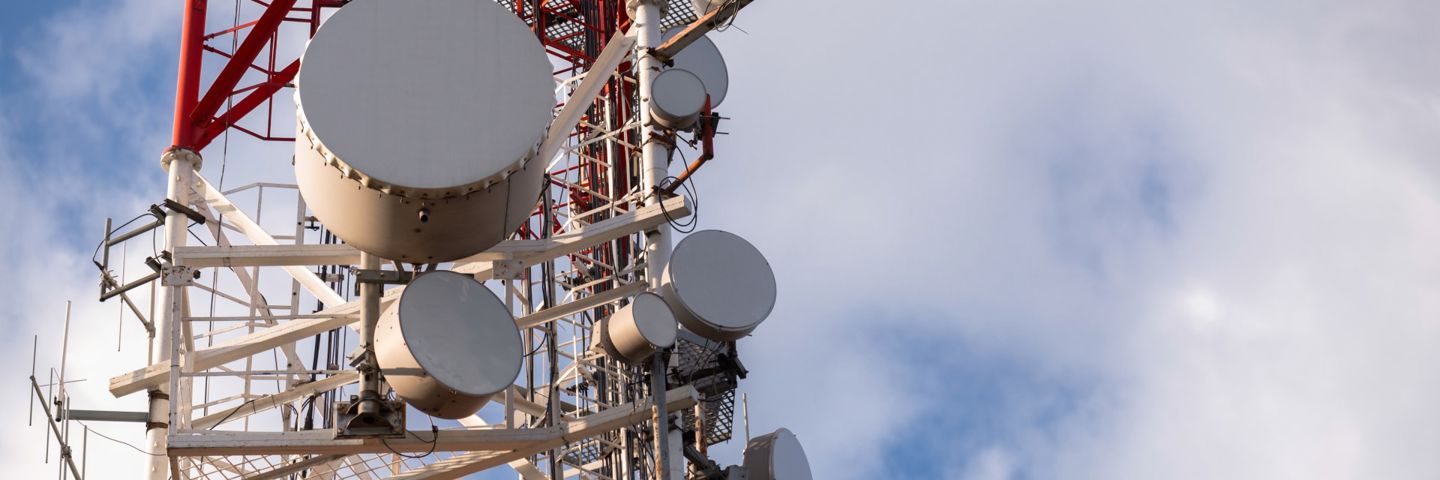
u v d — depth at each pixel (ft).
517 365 57.11
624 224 66.23
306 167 53.67
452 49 54.70
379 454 61.93
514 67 55.11
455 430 61.05
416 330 55.47
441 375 55.01
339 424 57.36
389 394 58.34
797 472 74.69
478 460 66.03
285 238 73.87
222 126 78.84
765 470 73.41
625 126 79.41
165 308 71.26
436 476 66.80
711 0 82.43
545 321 66.90
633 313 58.49
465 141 53.31
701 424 72.43
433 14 55.01
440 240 54.75
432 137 53.11
